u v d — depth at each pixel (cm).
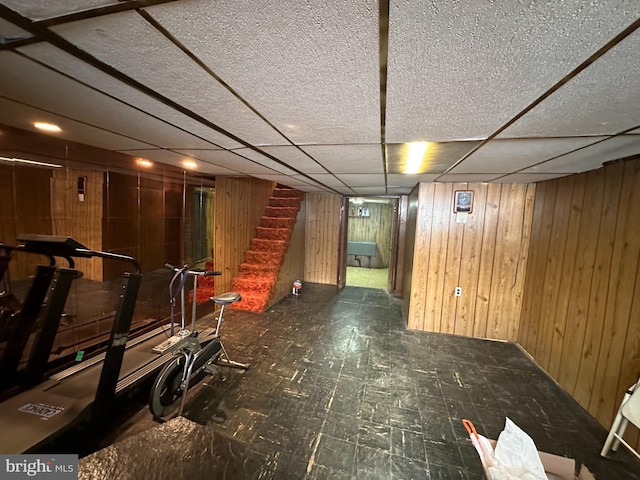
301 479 157
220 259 425
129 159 297
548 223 295
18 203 207
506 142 156
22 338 185
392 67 83
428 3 57
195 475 95
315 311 438
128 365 221
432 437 190
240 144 186
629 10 55
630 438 181
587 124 124
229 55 80
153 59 85
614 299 202
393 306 477
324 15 62
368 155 199
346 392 237
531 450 105
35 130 177
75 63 89
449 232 360
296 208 548
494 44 70
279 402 221
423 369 279
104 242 285
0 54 84
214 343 251
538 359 294
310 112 122
